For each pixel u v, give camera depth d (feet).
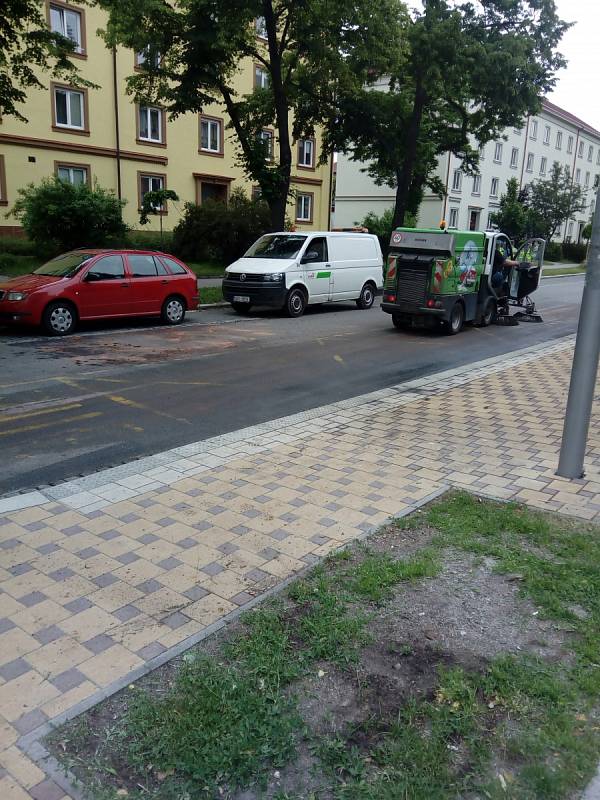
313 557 13.78
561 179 172.65
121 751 8.45
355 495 17.25
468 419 25.14
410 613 11.68
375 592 12.24
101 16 91.91
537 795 7.86
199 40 61.57
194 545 14.21
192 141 107.34
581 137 213.66
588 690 9.63
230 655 10.37
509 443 22.07
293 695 9.51
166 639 10.80
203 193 111.75
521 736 8.73
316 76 71.51
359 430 23.52
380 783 7.97
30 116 87.25
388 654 10.52
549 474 19.02
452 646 10.73
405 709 9.25
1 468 19.16
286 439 22.30
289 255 56.59
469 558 13.74
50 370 32.12
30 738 8.63
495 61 73.31
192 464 19.58
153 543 14.26
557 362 37.86
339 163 173.17
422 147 93.86
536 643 10.82
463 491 17.54
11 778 8.02
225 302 61.46
